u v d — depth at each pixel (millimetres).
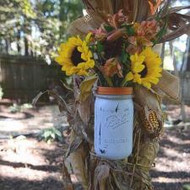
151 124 556
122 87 505
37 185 1691
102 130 509
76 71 516
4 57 4961
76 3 4918
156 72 504
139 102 545
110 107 502
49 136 2385
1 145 2301
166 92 558
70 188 627
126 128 509
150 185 604
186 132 2918
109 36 492
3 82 5000
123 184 564
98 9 555
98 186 560
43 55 3791
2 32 3740
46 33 3777
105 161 556
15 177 1786
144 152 584
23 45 4555
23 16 3619
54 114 3656
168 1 557
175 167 2047
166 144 2535
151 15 550
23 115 3771
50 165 1971
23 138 2371
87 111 560
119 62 497
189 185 1698
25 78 5074
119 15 500
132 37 490
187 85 5105
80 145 590
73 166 599
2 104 4555
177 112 4059
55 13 4879
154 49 572
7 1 3504
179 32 569
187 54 5746
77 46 518
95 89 524
